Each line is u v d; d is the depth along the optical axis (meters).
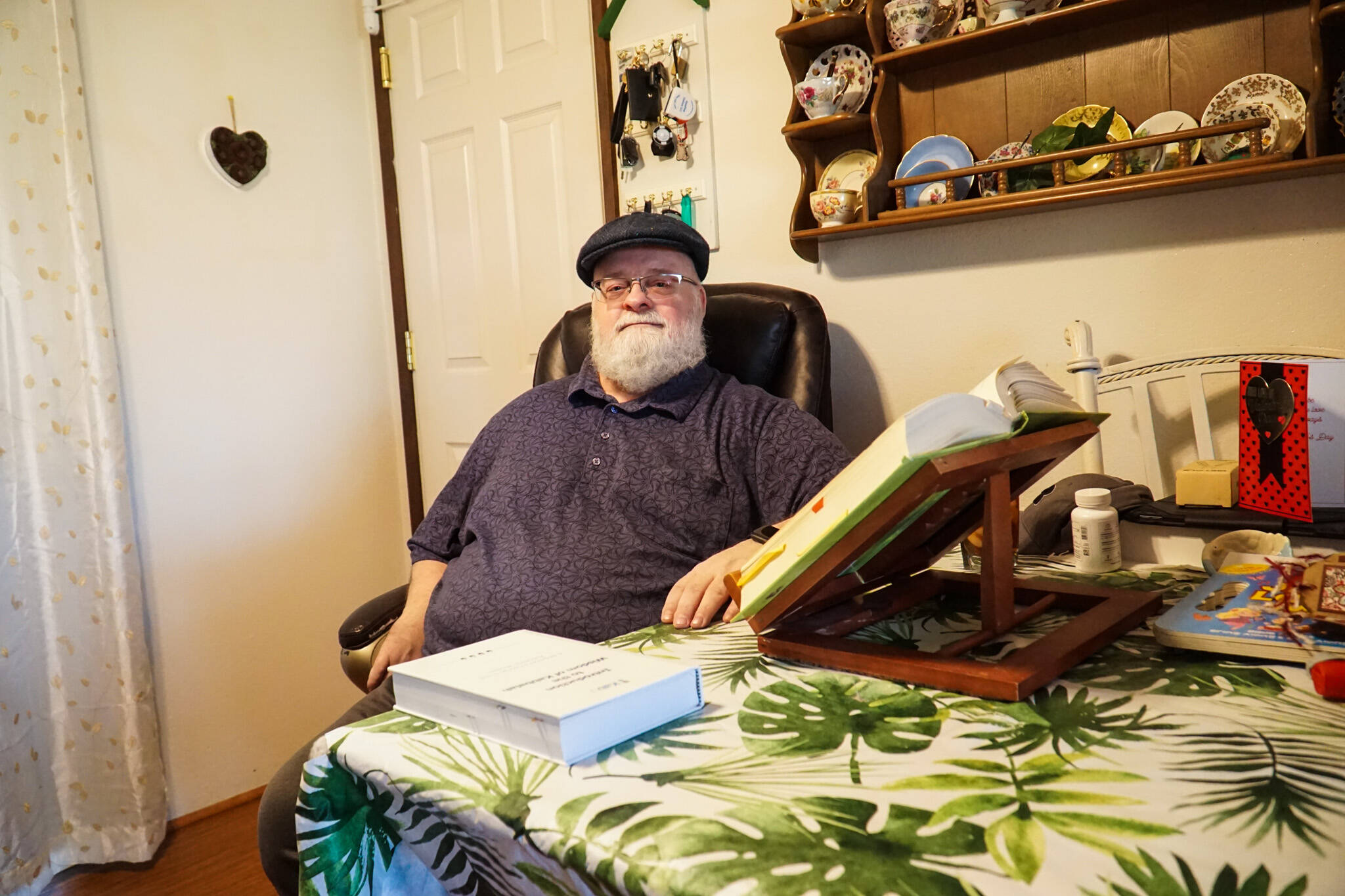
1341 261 1.41
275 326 2.43
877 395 1.89
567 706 0.62
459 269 2.56
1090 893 0.42
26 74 1.91
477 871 0.63
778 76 1.93
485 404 2.55
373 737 0.68
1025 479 0.88
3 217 1.89
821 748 0.61
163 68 2.21
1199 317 1.53
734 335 1.70
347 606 2.59
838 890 0.44
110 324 2.03
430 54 2.54
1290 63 1.39
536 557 1.40
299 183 2.48
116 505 2.02
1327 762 0.55
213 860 2.06
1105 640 0.79
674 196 2.09
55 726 2.00
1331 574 0.82
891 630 0.88
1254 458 1.08
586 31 2.22
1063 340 1.66
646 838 0.50
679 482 1.44
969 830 0.49
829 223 1.77
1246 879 0.43
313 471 2.51
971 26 1.60
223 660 2.31
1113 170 1.48
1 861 1.87
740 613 0.82
